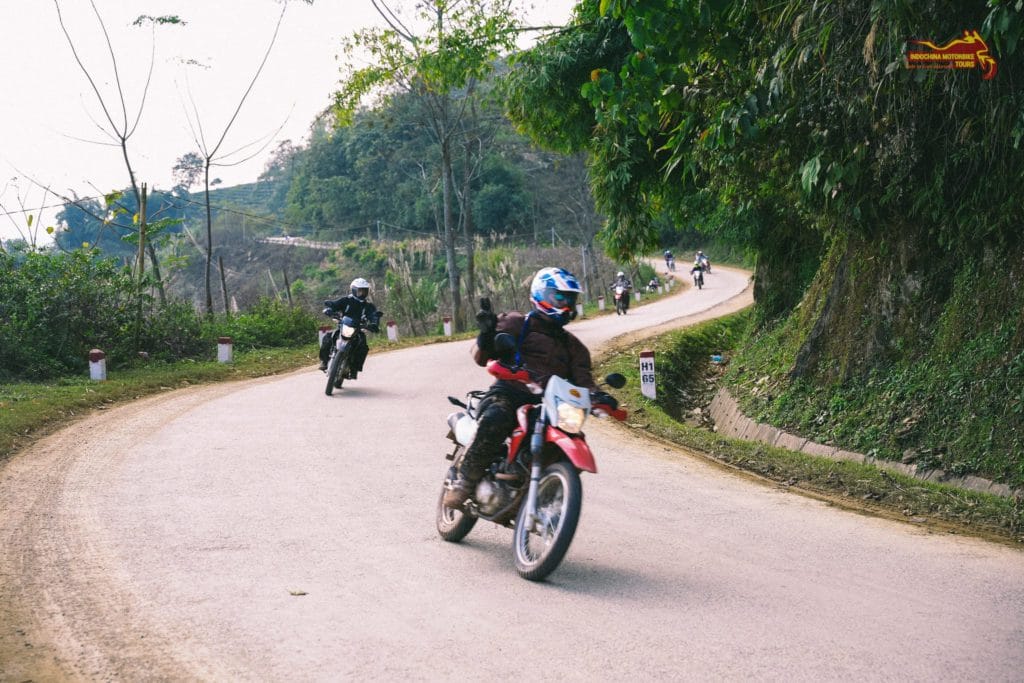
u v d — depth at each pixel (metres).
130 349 18.02
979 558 6.02
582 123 17.22
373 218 97.94
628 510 7.17
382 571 5.31
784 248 21.78
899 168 10.34
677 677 3.82
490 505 5.48
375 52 30.34
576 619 4.53
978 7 7.60
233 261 101.56
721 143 8.48
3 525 6.15
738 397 15.63
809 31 7.99
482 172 83.38
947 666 3.98
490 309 5.40
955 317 10.56
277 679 3.78
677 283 61.16
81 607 4.63
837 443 11.07
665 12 7.16
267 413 11.95
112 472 8.02
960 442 9.47
